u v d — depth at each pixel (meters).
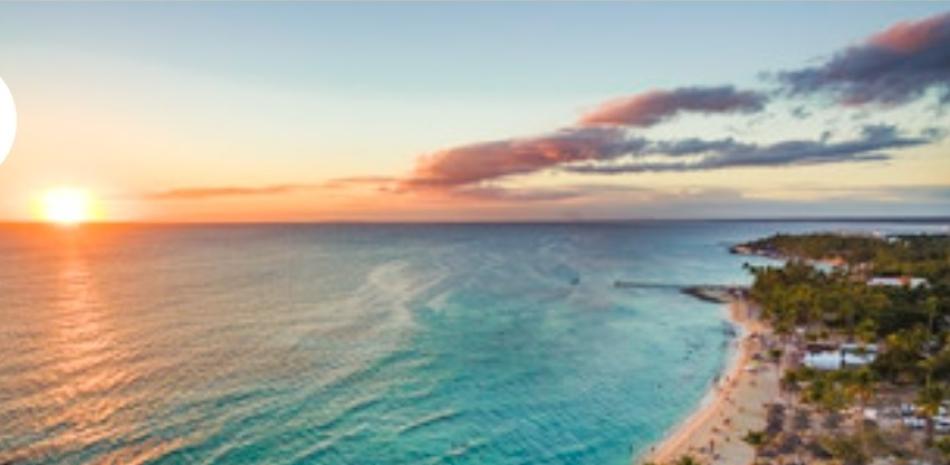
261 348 104.31
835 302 113.06
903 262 186.88
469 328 125.31
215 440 65.12
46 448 61.41
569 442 68.38
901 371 79.88
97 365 90.81
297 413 74.00
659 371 96.00
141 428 67.31
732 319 138.12
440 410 77.12
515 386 87.56
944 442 55.34
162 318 128.25
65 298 152.25
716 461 60.97
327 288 178.25
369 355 101.56
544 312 144.75
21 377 84.06
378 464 61.50
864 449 59.19
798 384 78.94
